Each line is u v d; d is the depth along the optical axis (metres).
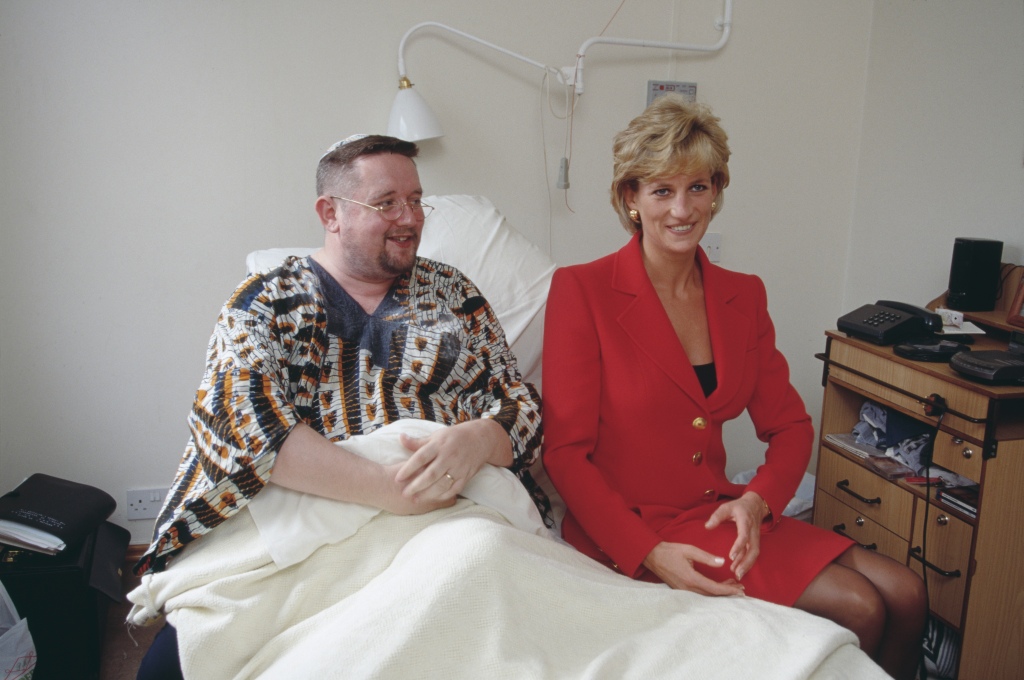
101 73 2.02
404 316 1.45
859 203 2.54
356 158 1.37
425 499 1.21
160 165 2.10
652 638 1.12
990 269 1.97
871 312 1.93
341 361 1.40
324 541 1.18
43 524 1.76
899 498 1.77
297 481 1.19
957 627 1.62
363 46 2.15
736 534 1.38
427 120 2.10
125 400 2.21
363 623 1.04
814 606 1.30
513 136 2.29
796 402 1.59
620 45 2.30
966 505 1.59
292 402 1.35
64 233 2.08
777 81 2.43
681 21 2.33
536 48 2.26
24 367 2.13
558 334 1.49
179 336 2.21
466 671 1.04
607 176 2.38
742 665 1.06
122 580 2.08
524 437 1.41
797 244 2.56
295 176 2.18
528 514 1.33
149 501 2.27
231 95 2.10
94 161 2.06
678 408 1.45
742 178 2.47
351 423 1.36
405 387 1.41
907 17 2.30
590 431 1.44
